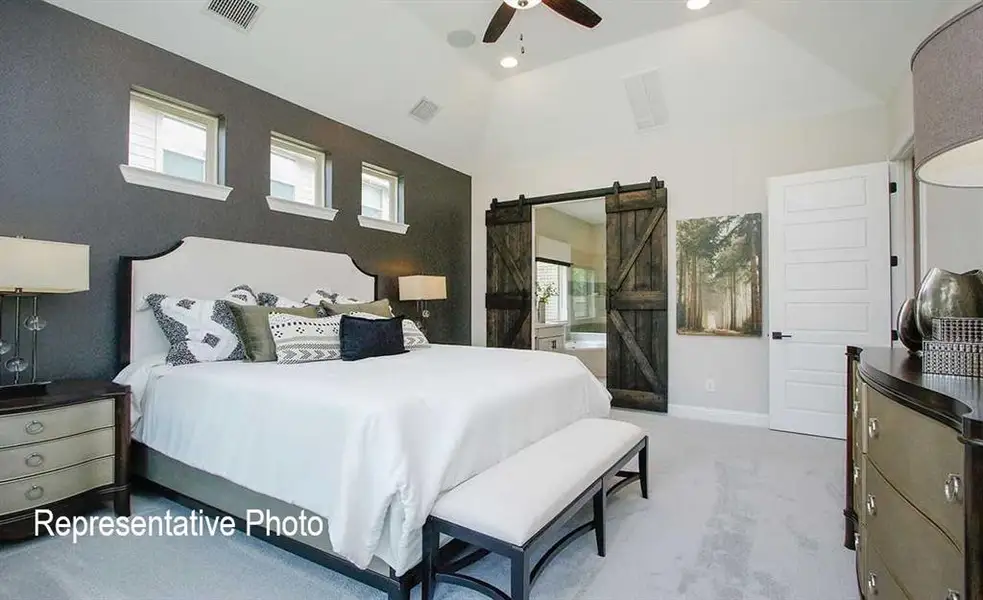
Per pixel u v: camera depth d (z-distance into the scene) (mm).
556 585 1875
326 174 4324
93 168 2871
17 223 2578
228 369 2539
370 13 3604
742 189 4449
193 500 2434
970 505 840
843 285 3912
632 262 4953
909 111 3373
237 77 3574
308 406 1924
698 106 4465
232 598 1772
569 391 2883
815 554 2098
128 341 2922
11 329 2572
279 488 1953
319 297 3811
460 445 1886
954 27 1040
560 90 4758
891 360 1626
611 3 3547
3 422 2084
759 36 3805
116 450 2424
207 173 3547
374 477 1703
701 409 4617
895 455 1247
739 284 4453
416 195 5258
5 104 2541
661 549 2145
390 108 4551
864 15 2998
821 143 4133
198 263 3275
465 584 1712
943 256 3035
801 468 3189
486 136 5539
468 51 4230
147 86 3104
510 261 5770
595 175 5234
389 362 2900
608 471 2205
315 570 1956
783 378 4145
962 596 884
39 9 2654
